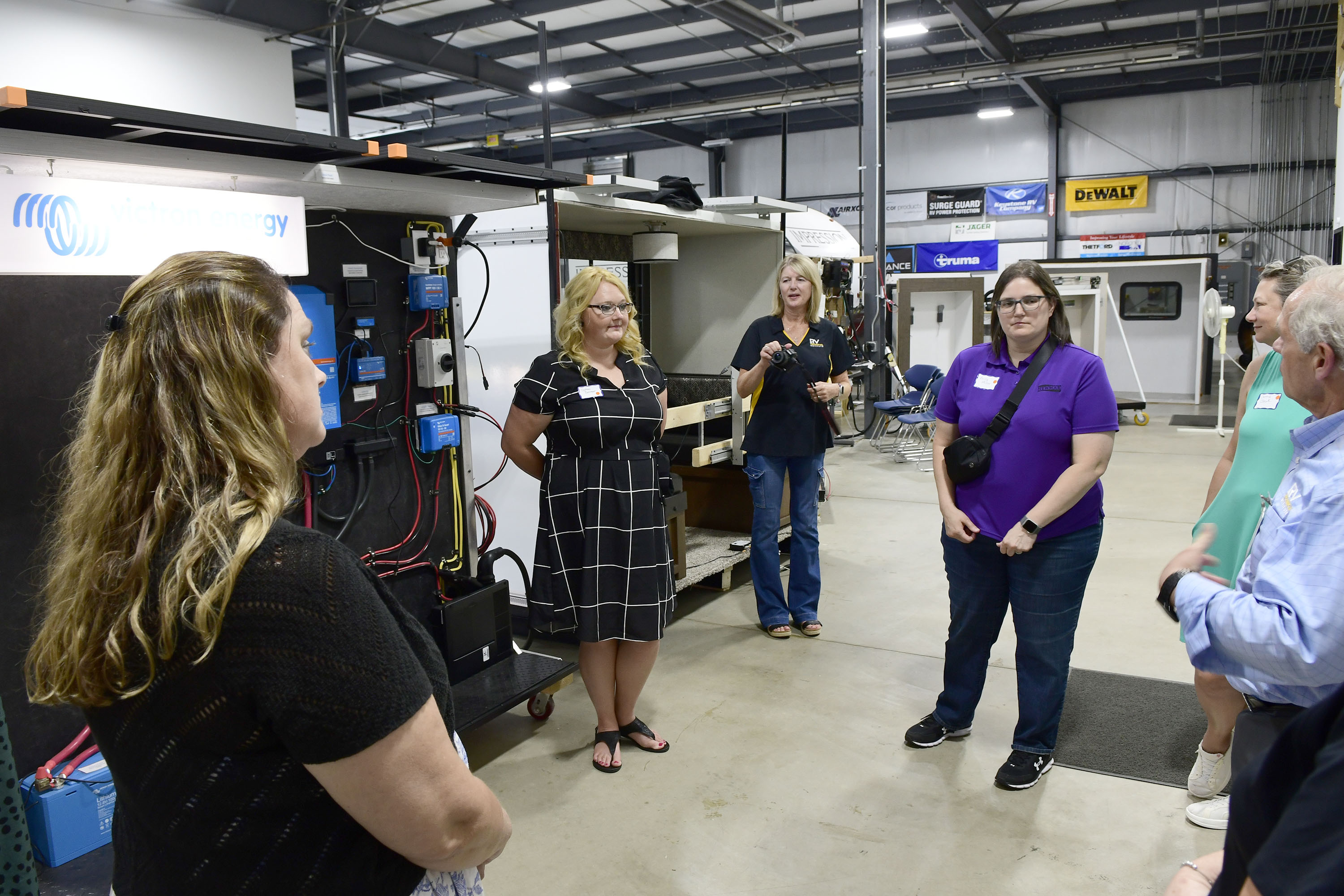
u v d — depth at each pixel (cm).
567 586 263
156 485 77
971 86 1217
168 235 189
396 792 78
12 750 179
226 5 685
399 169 235
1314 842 55
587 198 343
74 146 175
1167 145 1309
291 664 73
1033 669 255
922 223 1480
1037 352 247
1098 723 297
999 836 235
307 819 79
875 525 574
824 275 853
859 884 216
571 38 983
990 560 259
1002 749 282
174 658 74
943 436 271
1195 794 248
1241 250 1272
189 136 183
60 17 563
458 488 319
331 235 273
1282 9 975
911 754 280
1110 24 1042
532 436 267
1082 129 1363
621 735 291
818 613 413
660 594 265
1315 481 128
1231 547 226
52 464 215
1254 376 243
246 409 79
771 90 1245
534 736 298
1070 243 1388
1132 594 429
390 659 78
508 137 1408
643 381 274
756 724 303
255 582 74
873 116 828
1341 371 127
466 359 343
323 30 802
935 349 980
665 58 1066
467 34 980
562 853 231
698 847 233
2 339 207
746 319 498
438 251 296
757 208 418
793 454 370
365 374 279
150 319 79
